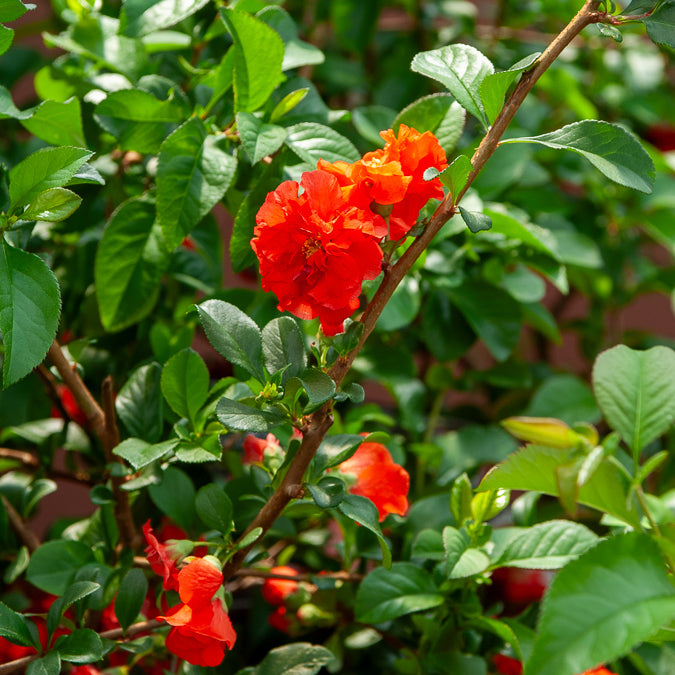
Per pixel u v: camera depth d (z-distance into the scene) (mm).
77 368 881
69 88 967
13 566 895
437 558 860
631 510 797
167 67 971
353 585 892
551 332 1043
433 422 1039
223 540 813
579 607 735
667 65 1387
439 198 786
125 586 824
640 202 1193
